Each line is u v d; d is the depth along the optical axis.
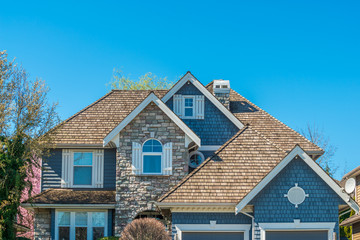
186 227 25.88
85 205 28.78
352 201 25.42
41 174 31.09
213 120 32.50
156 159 29.23
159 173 29.03
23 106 29.45
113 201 29.03
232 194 25.91
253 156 27.69
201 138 32.19
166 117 29.47
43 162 31.19
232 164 27.27
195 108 32.56
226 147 28.11
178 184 26.27
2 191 27.39
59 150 31.30
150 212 30.59
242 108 34.50
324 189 25.72
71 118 32.75
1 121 28.61
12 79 29.83
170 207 25.95
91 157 31.30
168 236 26.05
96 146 30.78
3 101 29.28
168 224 29.05
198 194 25.84
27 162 30.33
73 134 31.42
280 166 25.41
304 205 25.56
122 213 28.67
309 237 25.59
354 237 35.44
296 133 32.56
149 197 28.80
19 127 28.86
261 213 25.45
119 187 28.91
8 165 27.69
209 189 26.09
